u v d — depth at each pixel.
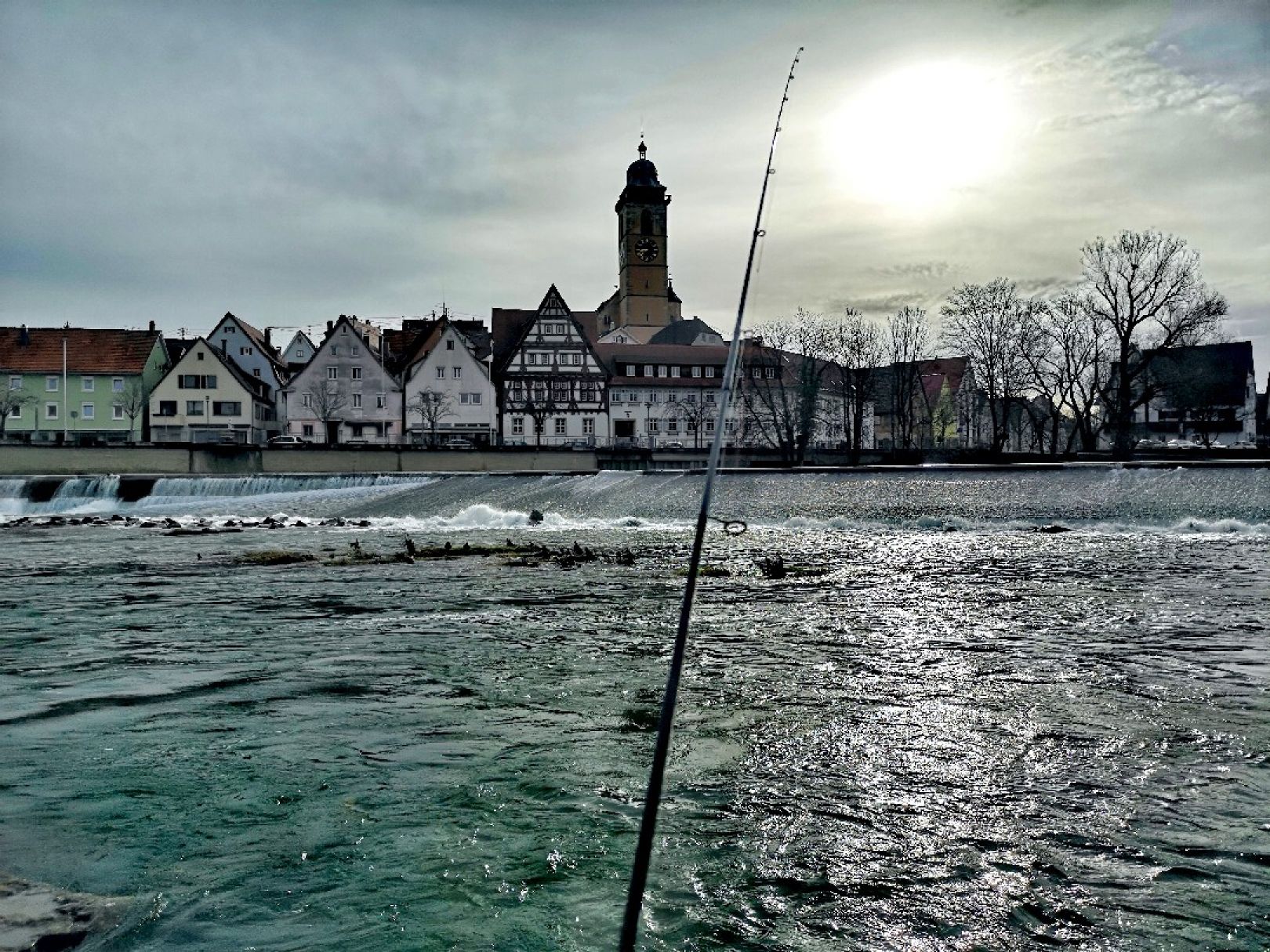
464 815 5.21
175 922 3.97
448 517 37.12
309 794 5.59
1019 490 31.88
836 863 4.52
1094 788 5.50
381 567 19.36
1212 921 3.89
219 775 5.95
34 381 77.94
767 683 8.38
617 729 6.98
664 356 90.25
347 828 5.04
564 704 7.76
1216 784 5.53
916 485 34.38
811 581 16.09
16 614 13.15
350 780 5.85
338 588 16.02
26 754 6.46
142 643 10.79
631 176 115.81
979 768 5.90
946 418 96.50
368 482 47.91
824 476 37.75
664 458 61.34
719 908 4.07
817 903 4.11
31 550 24.30
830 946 3.74
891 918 3.97
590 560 20.28
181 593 15.43
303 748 6.54
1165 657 9.30
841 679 8.53
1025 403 73.50
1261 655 9.38
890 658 9.45
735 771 5.92
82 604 14.20
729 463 65.69
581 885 4.31
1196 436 78.81
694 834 4.88
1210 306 54.56
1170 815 5.06
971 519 28.73
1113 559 18.73
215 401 77.38
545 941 3.80
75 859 4.66
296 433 77.94
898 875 4.38
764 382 74.81
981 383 71.12
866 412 97.31
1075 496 30.20
